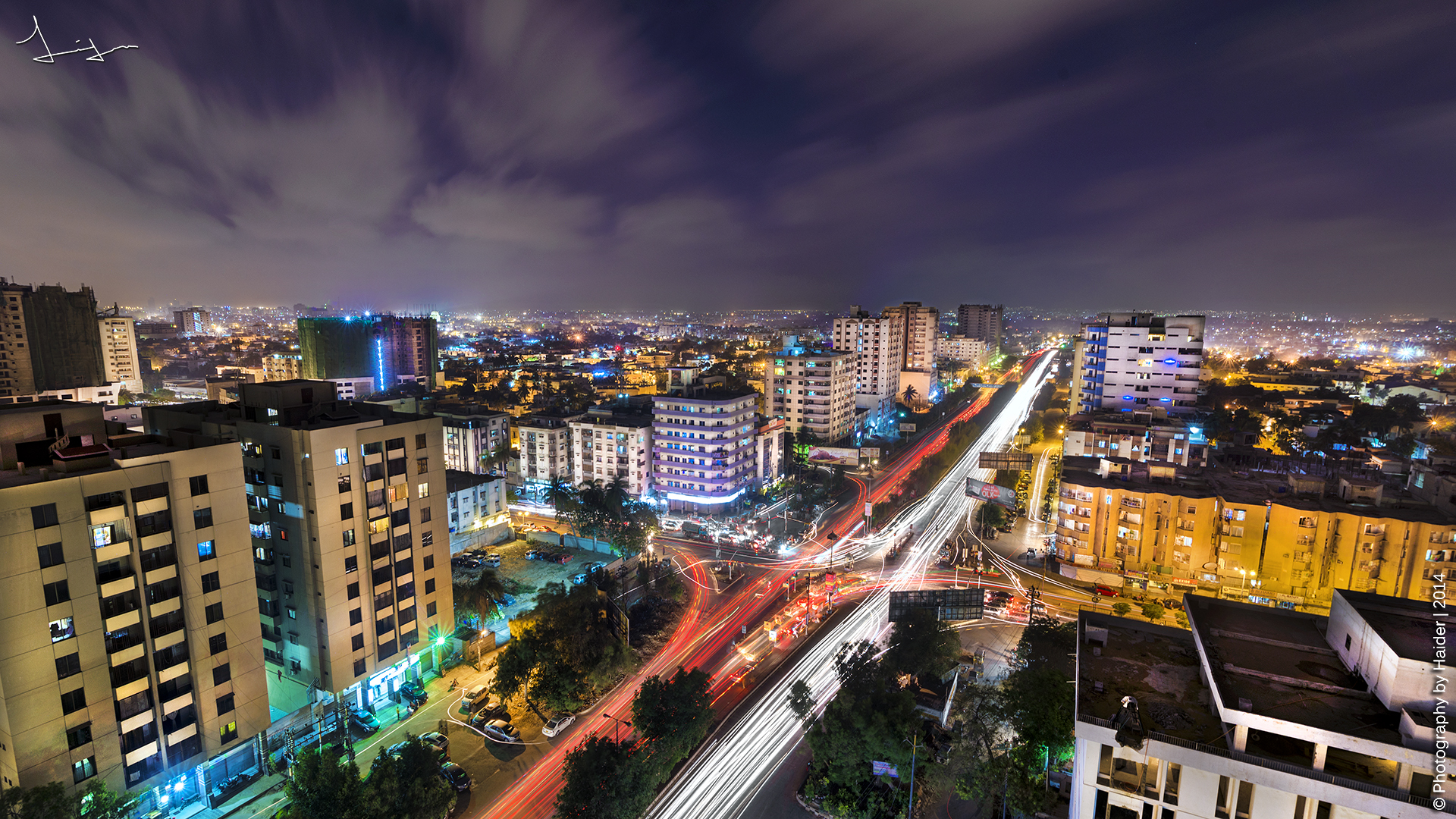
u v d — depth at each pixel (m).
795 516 144.25
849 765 56.12
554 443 157.12
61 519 47.16
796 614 96.69
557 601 74.69
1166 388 157.38
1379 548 88.25
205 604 56.03
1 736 46.03
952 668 73.38
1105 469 110.75
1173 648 47.84
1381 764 34.12
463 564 114.06
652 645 87.75
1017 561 116.38
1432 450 143.75
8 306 187.12
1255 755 34.69
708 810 57.69
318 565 65.19
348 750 61.78
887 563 117.50
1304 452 150.25
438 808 48.91
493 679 74.12
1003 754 53.53
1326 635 43.66
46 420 53.31
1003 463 135.88
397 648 73.31
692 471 143.38
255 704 60.25
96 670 49.53
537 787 60.22
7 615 44.84
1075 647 65.44
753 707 73.62
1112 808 38.97
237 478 57.78
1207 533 99.12
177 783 54.94
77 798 47.12
